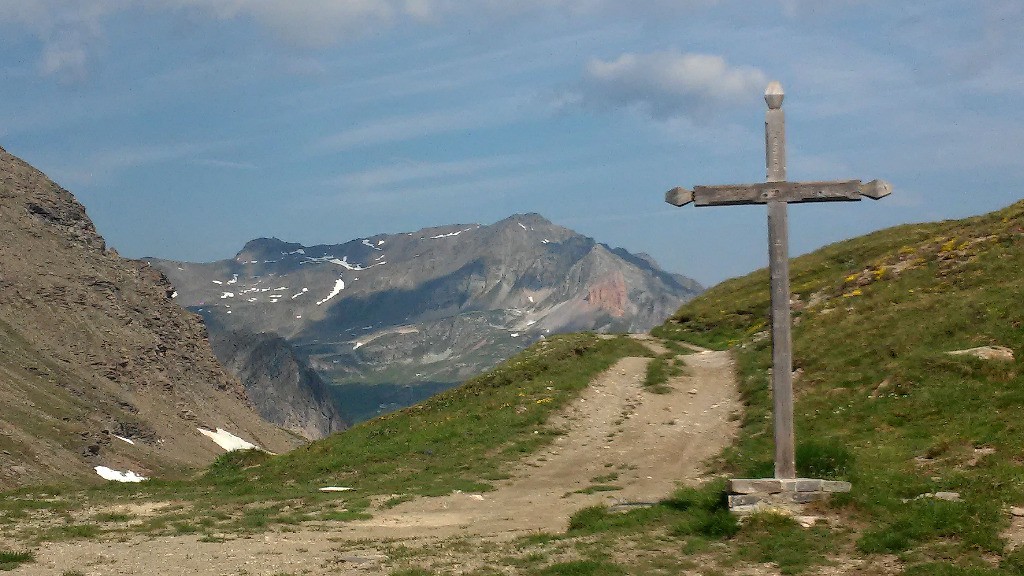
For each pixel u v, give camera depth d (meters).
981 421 27.41
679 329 64.44
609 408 44.00
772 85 22.81
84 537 26.14
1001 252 46.69
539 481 34.41
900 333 39.41
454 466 37.62
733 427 38.53
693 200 22.95
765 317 59.69
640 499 28.70
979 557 17.20
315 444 46.59
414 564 20.64
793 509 21.17
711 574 18.09
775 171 22.70
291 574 20.16
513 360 56.44
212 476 43.94
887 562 17.72
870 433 29.91
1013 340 34.16
